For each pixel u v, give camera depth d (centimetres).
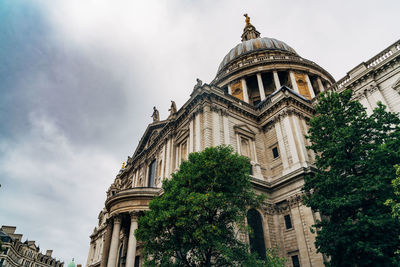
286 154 3409
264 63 5894
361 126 2098
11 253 9481
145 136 5119
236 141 3516
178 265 1914
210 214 1923
